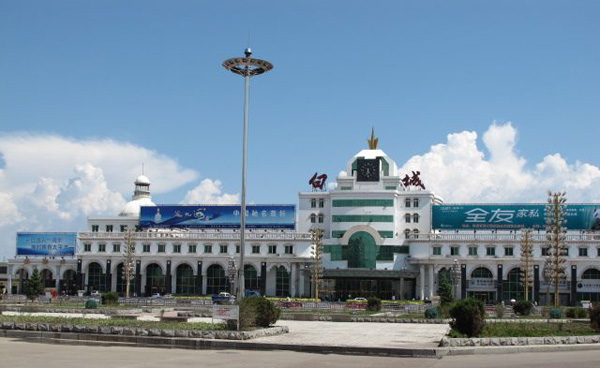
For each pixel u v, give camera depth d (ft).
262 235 453.99
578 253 422.00
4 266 536.83
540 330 150.20
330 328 184.85
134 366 98.02
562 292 421.59
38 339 137.59
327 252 451.53
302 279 449.89
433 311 221.46
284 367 100.48
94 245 472.85
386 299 439.63
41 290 371.15
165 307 272.92
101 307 265.75
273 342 131.03
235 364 102.78
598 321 152.35
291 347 126.52
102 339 136.26
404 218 458.91
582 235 422.82
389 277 433.89
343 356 118.93
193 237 459.73
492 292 428.97
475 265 430.20
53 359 104.68
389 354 121.80
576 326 161.38
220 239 457.27
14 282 507.30
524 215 440.86
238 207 477.77
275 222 469.16
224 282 457.27
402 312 263.90
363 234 443.73
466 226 447.01
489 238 430.61
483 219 445.37
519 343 132.46
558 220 305.53
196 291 456.04
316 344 128.67
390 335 160.56
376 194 452.76
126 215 505.25
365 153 481.46
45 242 494.18
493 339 131.13
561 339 135.64
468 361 111.96
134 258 463.01
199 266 456.86
